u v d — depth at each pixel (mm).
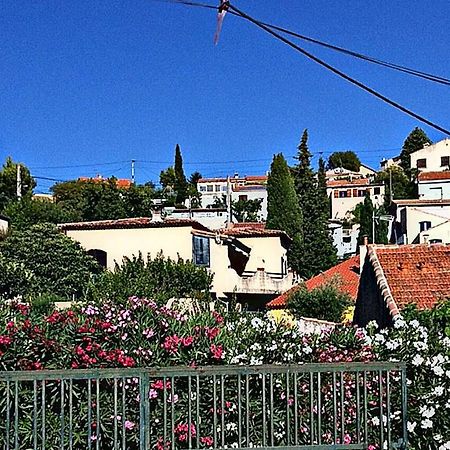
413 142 111625
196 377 6801
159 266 35688
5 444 6664
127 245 41031
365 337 8359
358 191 100562
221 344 7828
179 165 102250
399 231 63219
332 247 67625
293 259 65562
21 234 36625
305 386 7703
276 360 7930
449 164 97062
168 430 7395
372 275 17922
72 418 6836
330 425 7723
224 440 6887
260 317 9141
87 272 36812
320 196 69438
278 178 66875
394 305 14570
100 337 7598
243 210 91938
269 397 7355
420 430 7844
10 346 7152
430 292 15969
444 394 7887
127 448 7297
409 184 95000
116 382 6527
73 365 7281
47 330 7391
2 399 6953
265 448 6570
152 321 7848
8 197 66688
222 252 43156
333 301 30938
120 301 8195
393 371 7695
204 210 72500
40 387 7152
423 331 8312
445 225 48656
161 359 7578
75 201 66312
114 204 64062
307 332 8641
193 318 8227
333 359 7914
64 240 36875
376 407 7793
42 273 35688
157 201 64125
